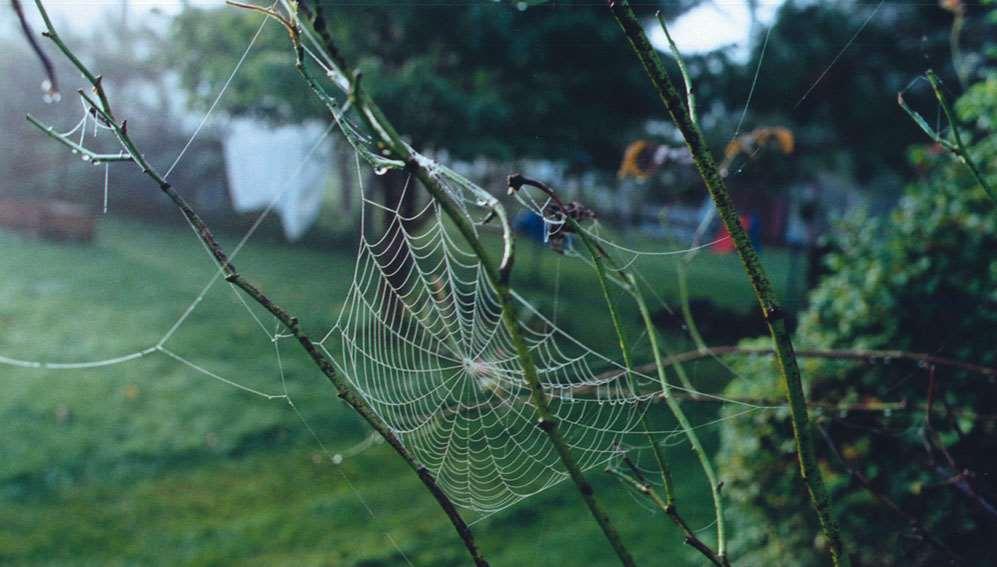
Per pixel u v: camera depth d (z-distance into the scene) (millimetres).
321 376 8984
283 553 5656
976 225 3783
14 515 6086
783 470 3744
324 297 11719
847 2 11602
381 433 1212
